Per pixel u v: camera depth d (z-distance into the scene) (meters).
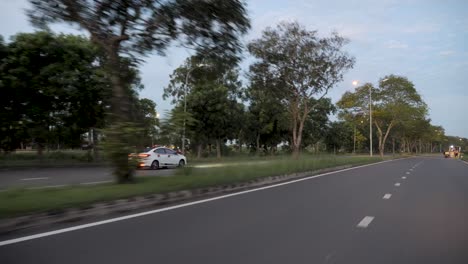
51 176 20.27
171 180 14.28
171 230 8.01
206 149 54.94
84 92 29.70
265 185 17.33
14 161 29.19
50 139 30.72
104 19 13.09
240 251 6.64
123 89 13.59
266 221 9.13
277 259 6.26
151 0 12.73
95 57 30.41
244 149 62.56
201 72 16.62
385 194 14.51
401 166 36.34
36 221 8.20
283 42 33.69
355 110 58.84
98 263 5.82
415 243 7.42
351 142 100.25
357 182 19.12
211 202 11.88
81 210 9.19
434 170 30.66
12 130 29.20
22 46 27.00
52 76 28.17
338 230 8.38
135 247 6.70
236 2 13.28
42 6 12.37
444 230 8.54
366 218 9.74
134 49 13.85
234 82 47.47
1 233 7.48
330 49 34.12
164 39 13.92
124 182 13.32
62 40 28.81
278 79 34.84
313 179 20.62
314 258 6.36
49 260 5.90
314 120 64.81
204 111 42.19
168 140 14.82
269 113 54.34
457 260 6.40
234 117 44.38
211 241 7.23
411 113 58.44
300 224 8.88
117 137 13.16
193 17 13.13
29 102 28.45
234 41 14.27
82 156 34.47
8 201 9.12
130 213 9.81
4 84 26.22
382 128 79.75
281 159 26.88
